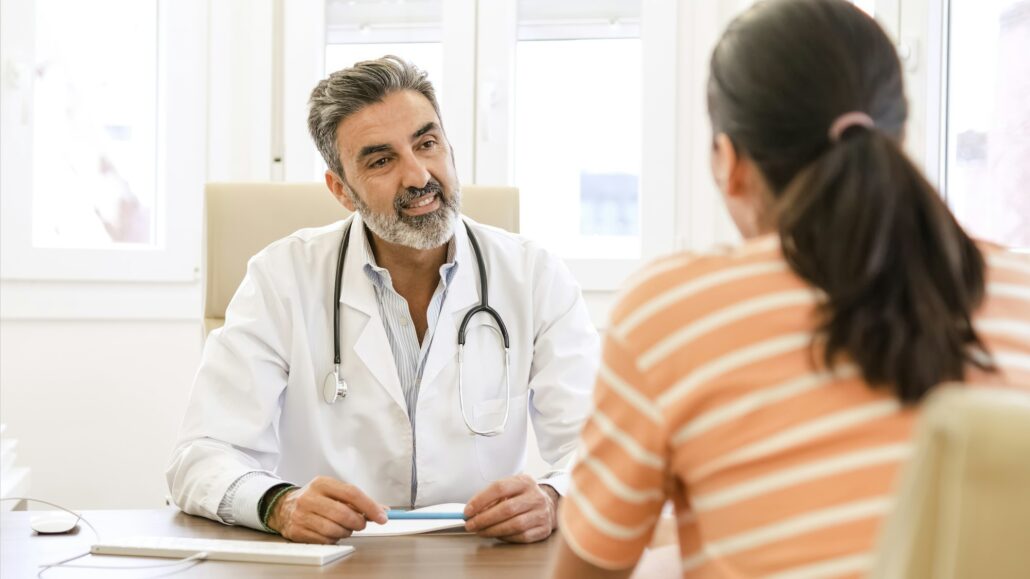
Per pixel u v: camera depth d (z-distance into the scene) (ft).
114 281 9.02
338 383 5.45
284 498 4.32
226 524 4.48
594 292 9.22
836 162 2.37
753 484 2.35
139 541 3.97
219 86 9.25
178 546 3.88
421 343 5.65
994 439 1.47
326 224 6.22
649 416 2.48
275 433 5.38
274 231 6.17
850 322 2.27
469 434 5.52
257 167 9.26
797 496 2.28
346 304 5.55
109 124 9.21
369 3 9.36
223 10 9.24
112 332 9.01
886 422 2.27
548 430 5.59
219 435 5.05
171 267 9.12
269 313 5.47
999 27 6.56
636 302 2.54
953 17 7.18
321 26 9.27
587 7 9.29
